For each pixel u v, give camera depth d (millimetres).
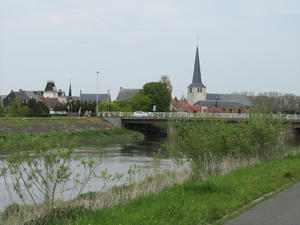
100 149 47531
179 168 20500
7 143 12914
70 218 11898
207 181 13977
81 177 22953
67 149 13328
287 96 191250
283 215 9703
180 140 20047
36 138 13039
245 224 8875
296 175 16594
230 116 72062
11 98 136125
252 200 11680
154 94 99812
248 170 18016
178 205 10633
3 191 17891
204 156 19469
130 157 38688
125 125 84312
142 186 15484
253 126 23531
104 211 11891
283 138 26547
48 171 13258
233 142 22594
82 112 110062
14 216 12680
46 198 12812
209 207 10625
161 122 76938
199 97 166625
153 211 10531
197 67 167875
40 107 107688
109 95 164125
